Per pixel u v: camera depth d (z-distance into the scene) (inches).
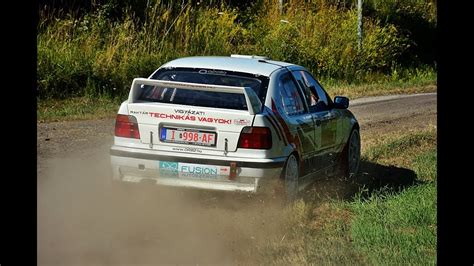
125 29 1300.4
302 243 451.5
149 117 512.1
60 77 1102.4
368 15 1947.6
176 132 509.0
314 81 618.8
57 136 783.7
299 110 566.3
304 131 558.3
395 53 1803.6
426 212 529.7
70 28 1261.1
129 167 514.9
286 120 531.5
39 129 818.2
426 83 1652.3
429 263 425.7
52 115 932.0
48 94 1081.4
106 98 1121.4
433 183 641.0
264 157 502.0
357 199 574.6
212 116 503.2
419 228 504.7
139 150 512.1
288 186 533.0
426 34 2016.5
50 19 1266.0
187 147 507.2
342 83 1566.2
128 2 1409.9
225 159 500.4
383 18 1961.1
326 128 604.7
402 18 2005.4
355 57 1651.1
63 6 1352.1
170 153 507.2
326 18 1717.5
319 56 1593.3
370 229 480.7
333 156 630.5
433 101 1309.1
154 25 1386.6
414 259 429.4
